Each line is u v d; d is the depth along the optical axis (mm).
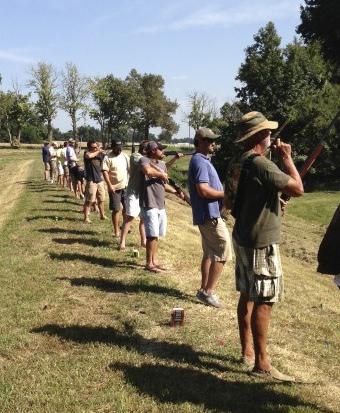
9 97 90250
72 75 86625
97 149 13453
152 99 127625
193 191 7004
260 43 54500
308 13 60344
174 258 10148
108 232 12234
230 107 72188
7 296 7434
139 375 5066
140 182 8750
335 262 4352
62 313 6758
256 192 4578
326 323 7449
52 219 14133
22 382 4898
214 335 6203
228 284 8633
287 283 10188
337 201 35219
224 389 4848
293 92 51250
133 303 7211
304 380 5289
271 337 6414
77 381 4914
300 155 42438
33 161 47062
